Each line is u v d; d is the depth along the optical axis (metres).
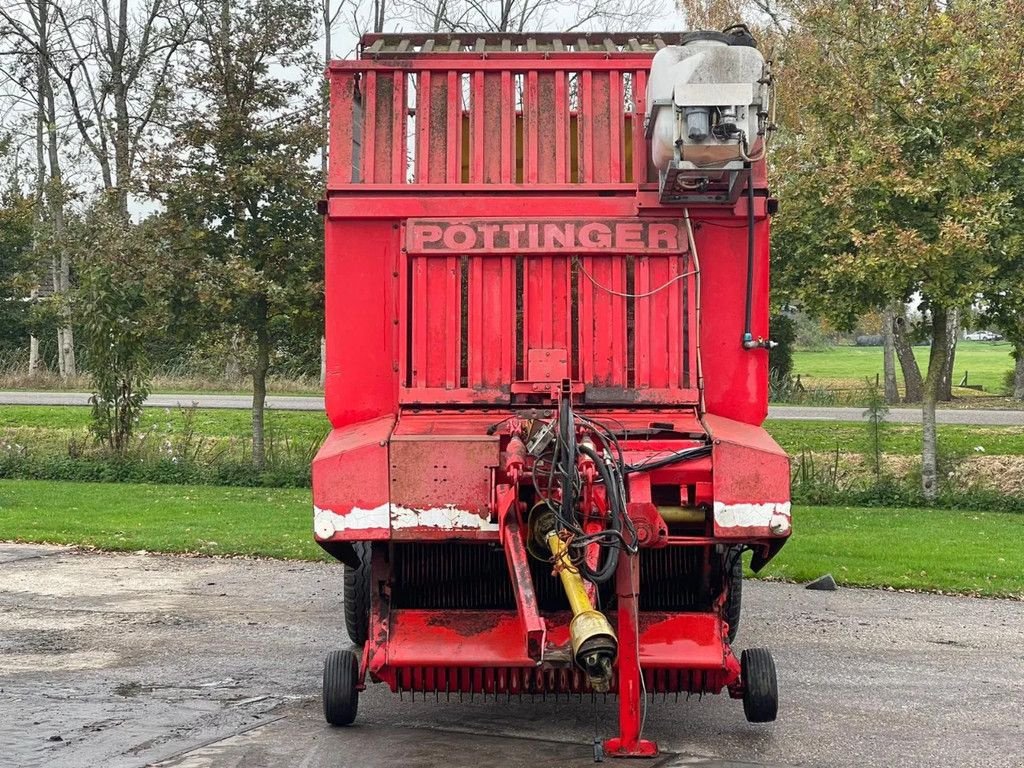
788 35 27.83
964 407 35.94
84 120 43.88
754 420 6.95
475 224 6.98
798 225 18.59
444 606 6.98
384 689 7.92
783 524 6.07
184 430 24.98
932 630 10.00
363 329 7.04
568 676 6.29
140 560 13.42
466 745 6.50
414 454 6.14
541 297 6.90
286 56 21.55
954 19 17.53
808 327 93.56
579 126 7.31
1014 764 6.33
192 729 6.76
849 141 17.80
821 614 10.66
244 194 20.97
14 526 15.48
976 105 16.95
